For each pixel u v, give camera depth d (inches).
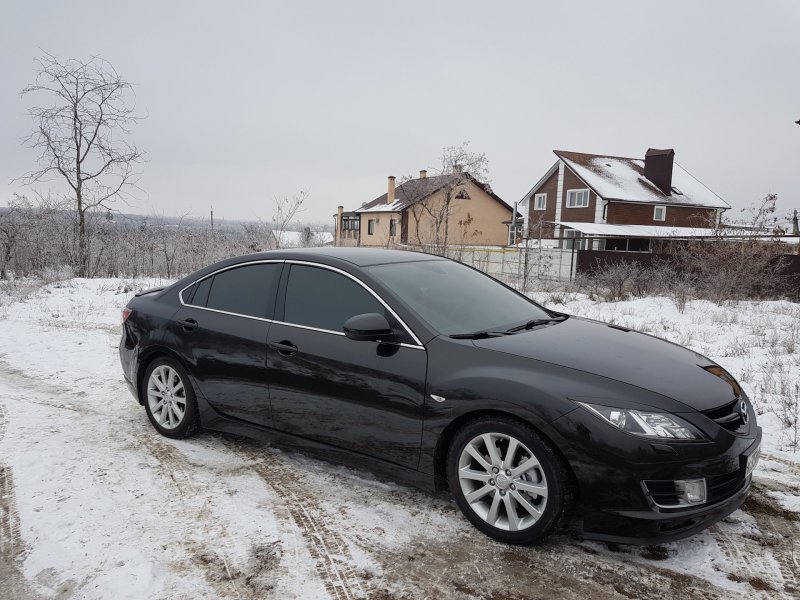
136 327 190.7
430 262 175.6
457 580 112.0
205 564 117.0
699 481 110.4
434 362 131.1
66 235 713.6
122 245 746.8
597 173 1579.7
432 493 139.7
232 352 164.9
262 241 725.9
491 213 1833.2
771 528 129.5
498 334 140.8
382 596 107.4
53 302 488.7
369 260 161.2
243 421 166.4
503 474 122.0
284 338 154.6
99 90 648.4
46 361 286.5
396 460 137.5
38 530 129.3
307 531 129.6
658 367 128.5
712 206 1566.2
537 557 119.0
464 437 126.6
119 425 196.9
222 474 158.7
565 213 1638.8
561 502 115.3
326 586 110.3
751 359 280.2
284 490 149.3
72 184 669.3
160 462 166.2
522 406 117.3
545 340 137.9
